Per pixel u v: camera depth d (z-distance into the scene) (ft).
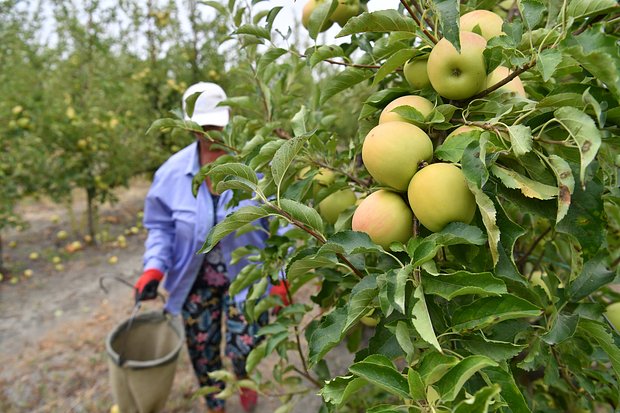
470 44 3.13
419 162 3.12
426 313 2.56
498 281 2.53
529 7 2.80
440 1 2.87
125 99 24.21
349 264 3.46
